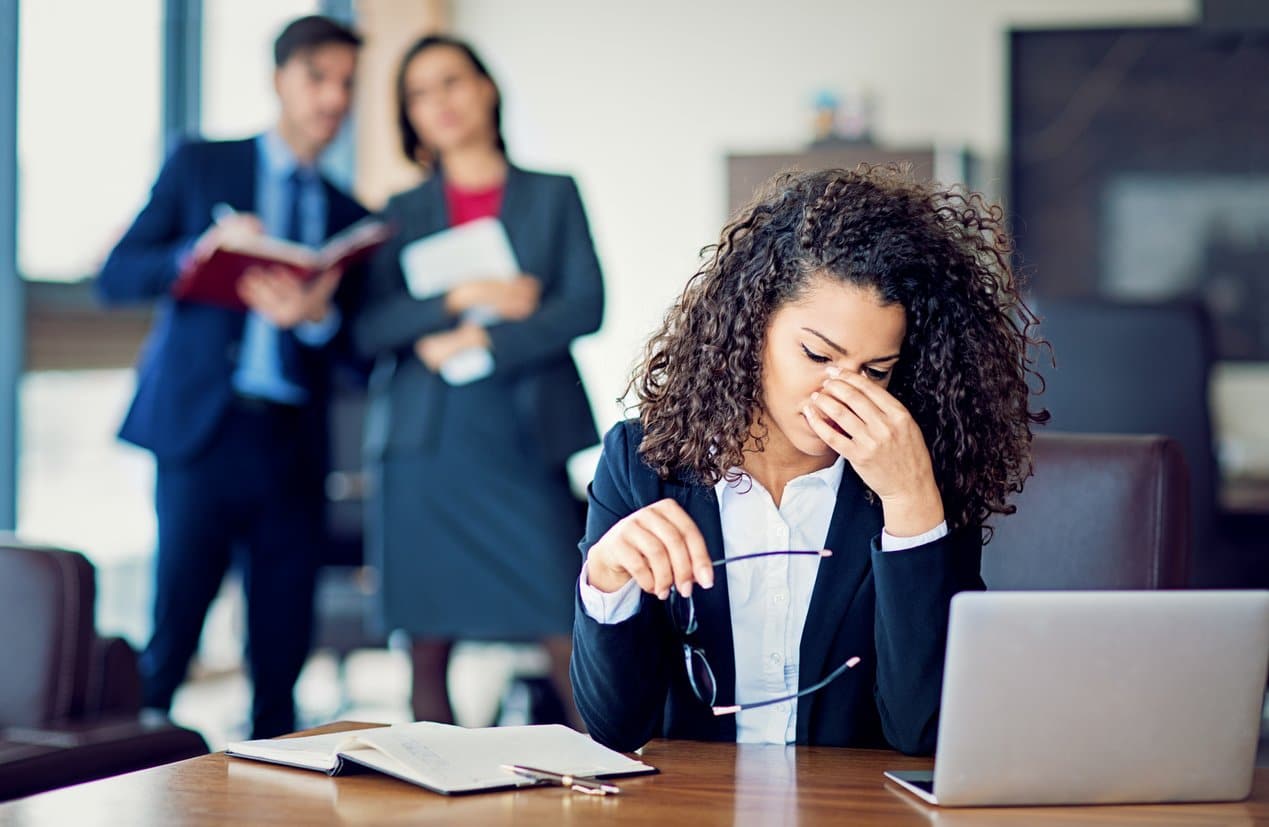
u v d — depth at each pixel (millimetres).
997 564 1840
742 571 1619
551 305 3293
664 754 1454
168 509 3227
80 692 2174
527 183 3355
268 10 5219
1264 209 5574
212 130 4879
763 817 1210
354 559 4465
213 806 1227
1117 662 1225
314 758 1359
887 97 5918
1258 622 1241
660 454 1621
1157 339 3357
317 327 3344
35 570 2166
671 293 6164
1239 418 5617
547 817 1196
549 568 3312
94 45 4254
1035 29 5738
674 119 6141
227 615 5230
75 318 4246
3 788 1895
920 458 1488
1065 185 5742
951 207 1648
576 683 1552
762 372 1575
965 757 1228
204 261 2959
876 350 1517
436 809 1219
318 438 3391
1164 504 1798
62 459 4250
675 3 6121
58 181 4133
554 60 6230
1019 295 1683
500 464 3305
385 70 5930
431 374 3316
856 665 1586
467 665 5395
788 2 6012
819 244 1516
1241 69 5574
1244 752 1264
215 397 3205
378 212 3441
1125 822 1211
